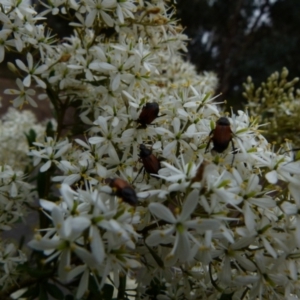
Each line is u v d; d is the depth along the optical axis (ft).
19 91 0.44
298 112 0.61
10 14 0.42
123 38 0.45
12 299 0.38
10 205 0.42
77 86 0.47
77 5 0.44
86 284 0.28
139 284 0.36
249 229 0.29
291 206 0.30
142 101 0.39
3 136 0.65
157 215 0.28
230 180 0.29
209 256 0.30
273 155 0.32
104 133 0.38
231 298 0.34
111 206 0.28
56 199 0.45
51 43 0.45
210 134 0.34
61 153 0.41
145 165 0.34
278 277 0.31
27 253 0.52
